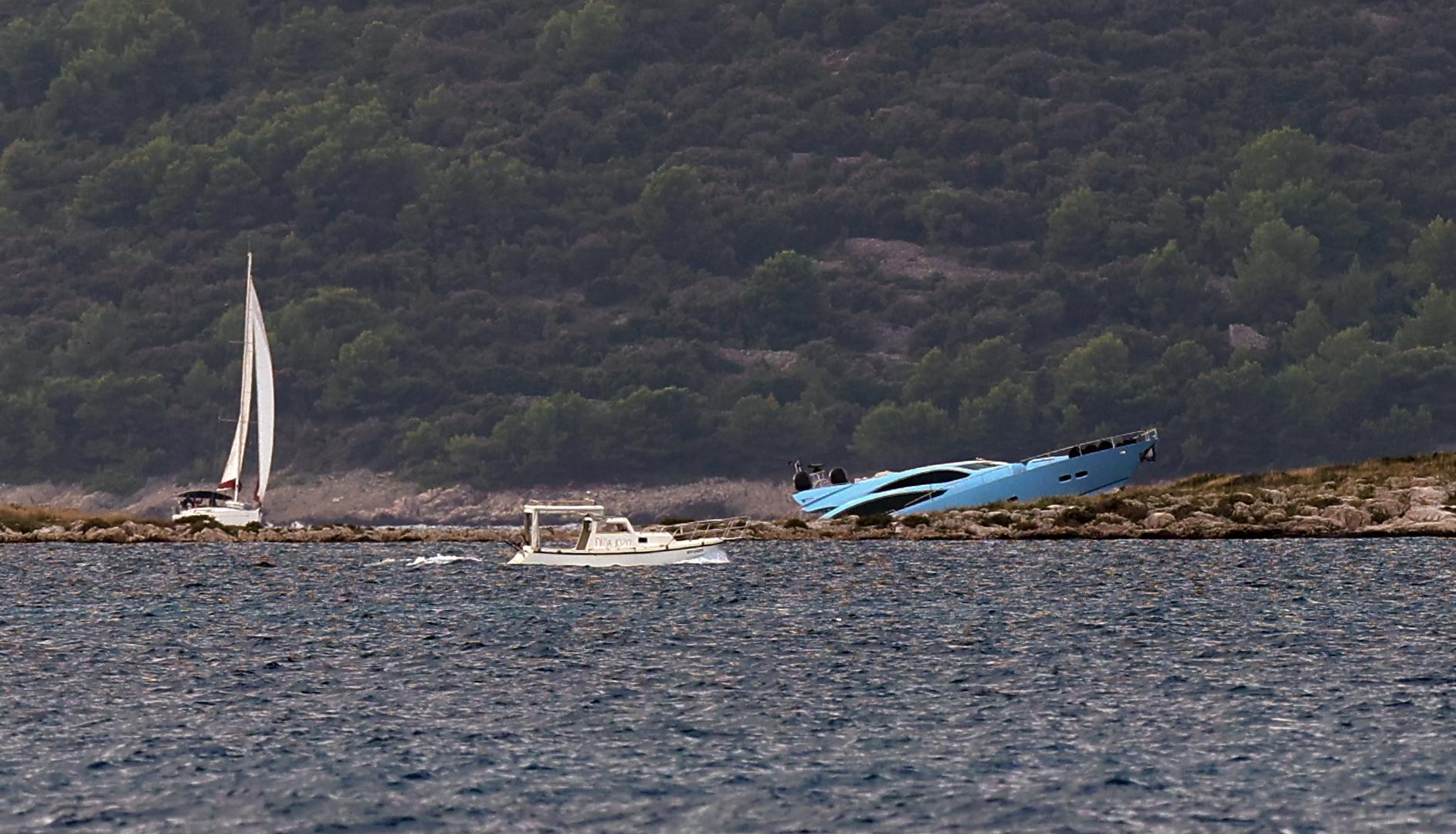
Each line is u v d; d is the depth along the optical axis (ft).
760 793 296.92
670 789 300.20
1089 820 277.85
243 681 419.54
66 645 492.95
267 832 275.18
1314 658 432.25
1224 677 405.39
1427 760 311.88
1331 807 282.36
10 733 351.25
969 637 486.38
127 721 363.97
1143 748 328.49
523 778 309.22
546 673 428.15
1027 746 331.77
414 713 372.79
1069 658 442.09
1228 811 281.54
